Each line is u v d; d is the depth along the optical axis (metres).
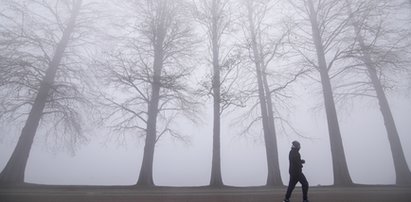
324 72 17.33
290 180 7.64
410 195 10.16
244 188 14.48
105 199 9.10
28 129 15.77
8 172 14.87
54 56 17.92
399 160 18.42
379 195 10.18
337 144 15.68
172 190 13.01
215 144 16.20
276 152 17.94
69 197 9.48
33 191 11.50
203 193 11.38
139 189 13.49
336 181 15.20
